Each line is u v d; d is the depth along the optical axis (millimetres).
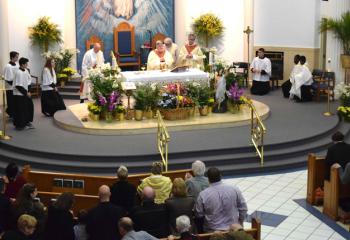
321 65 22406
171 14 23641
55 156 14438
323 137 16172
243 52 23344
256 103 19156
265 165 14578
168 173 11523
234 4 23094
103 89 16641
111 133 15961
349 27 19797
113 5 23109
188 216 9219
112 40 23344
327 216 12023
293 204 12648
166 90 17109
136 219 8977
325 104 19828
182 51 19984
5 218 9484
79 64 23000
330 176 11867
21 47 21594
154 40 23672
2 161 14852
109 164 14086
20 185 10672
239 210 9523
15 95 16641
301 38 22250
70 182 11469
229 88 17844
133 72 17875
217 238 7625
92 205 10773
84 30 22906
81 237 9055
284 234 11195
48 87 18297
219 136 15797
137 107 16828
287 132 16172
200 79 17734
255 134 14906
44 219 9305
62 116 17516
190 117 17156
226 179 14070
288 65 22641
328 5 21109
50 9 22062
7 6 20672
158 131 14344
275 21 22672
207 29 22766
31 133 16297
